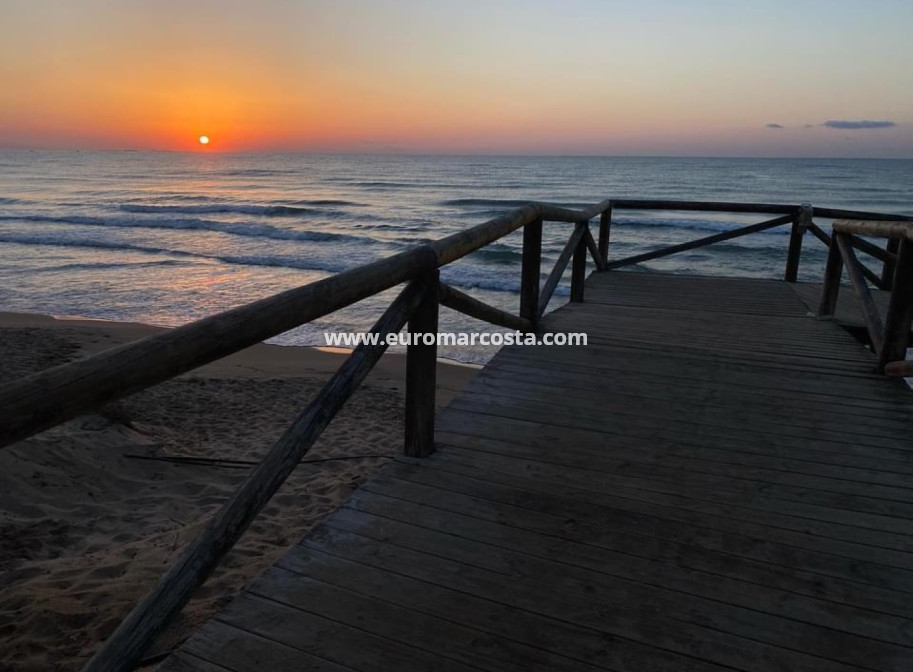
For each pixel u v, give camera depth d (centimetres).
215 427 631
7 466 436
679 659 157
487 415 316
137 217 3067
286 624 165
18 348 857
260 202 4056
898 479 255
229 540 151
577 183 6078
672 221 2950
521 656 157
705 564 196
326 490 459
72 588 297
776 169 8862
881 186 5525
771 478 254
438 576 187
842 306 593
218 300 1409
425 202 4166
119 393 114
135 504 434
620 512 227
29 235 2398
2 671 232
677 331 491
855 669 155
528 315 459
